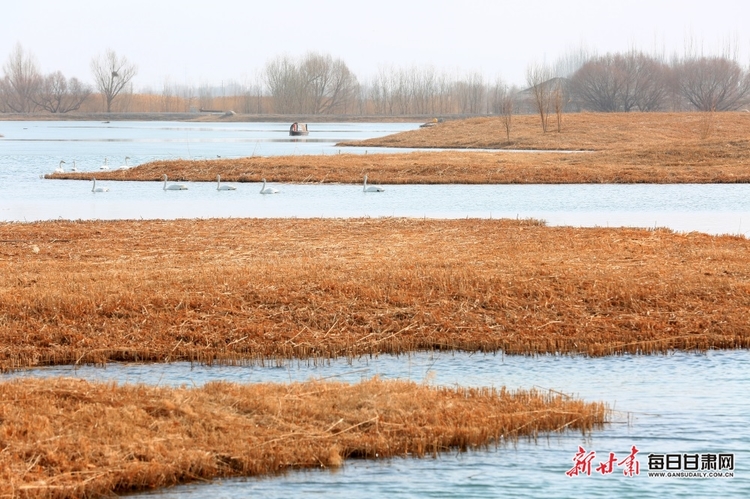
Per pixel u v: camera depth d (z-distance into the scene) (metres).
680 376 32.53
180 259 49.84
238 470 23.25
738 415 28.30
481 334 36.97
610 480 23.44
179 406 25.61
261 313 38.53
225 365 33.66
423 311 38.94
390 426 25.41
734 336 36.88
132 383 30.81
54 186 104.25
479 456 24.73
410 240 57.41
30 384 27.38
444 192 97.94
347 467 23.83
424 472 23.62
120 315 37.72
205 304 38.88
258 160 123.12
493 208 82.56
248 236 59.44
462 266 46.66
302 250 53.03
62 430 23.73
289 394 27.41
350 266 46.34
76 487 21.42
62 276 43.66
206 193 96.81
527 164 122.25
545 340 36.31
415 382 30.80
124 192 97.56
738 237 59.28
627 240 57.19
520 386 31.06
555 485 23.06
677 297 41.47
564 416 27.02
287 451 23.70
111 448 22.98
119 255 51.62
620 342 36.34
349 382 31.22
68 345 34.91
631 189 101.56
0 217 74.44
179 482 22.70
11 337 35.31
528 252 52.16
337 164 120.00
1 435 23.16
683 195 94.56
